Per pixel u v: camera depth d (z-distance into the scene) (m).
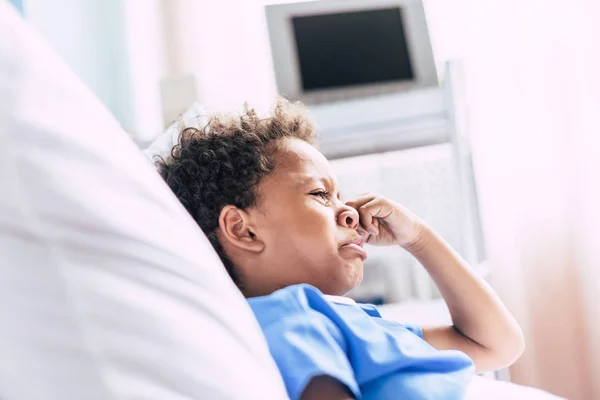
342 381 0.46
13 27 0.33
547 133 1.42
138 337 0.28
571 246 1.38
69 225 0.29
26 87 0.31
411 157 1.52
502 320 0.75
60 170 0.30
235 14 1.76
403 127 1.37
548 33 1.42
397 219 0.78
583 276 1.34
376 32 1.79
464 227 1.29
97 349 0.27
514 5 1.49
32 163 0.29
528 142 1.45
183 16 1.76
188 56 1.74
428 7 1.83
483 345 0.76
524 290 1.43
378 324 0.62
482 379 0.70
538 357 1.40
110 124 0.36
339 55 1.76
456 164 1.33
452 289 0.77
